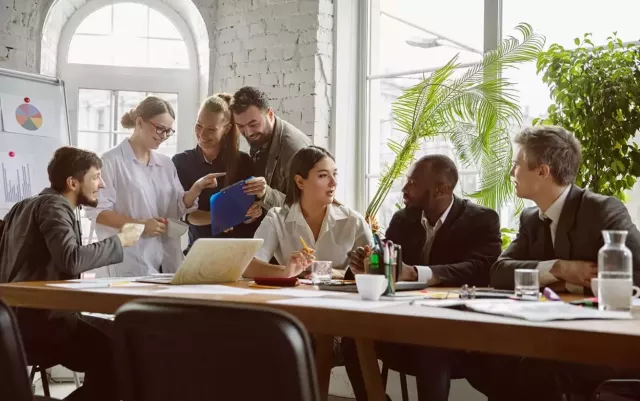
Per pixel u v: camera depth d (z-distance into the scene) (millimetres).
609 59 3230
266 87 4516
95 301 2012
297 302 1735
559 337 1255
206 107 3844
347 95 4508
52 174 2865
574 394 2031
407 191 2818
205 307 975
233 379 978
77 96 4758
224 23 4699
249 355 958
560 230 2355
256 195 3342
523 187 2428
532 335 1284
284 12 4469
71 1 4695
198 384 1002
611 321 1372
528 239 2525
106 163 3555
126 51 4848
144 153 3703
